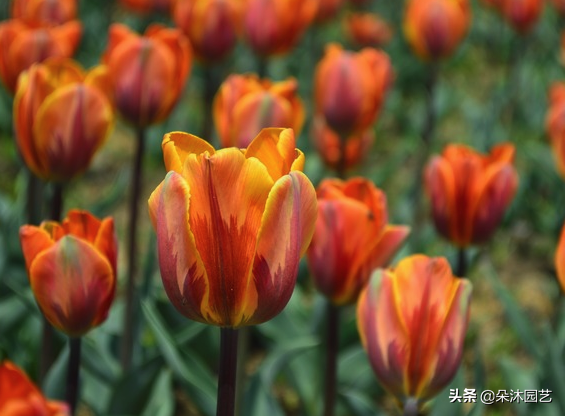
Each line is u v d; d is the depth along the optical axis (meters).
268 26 5.21
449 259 4.12
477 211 3.38
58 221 3.31
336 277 2.88
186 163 1.81
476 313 5.64
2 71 4.15
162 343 3.28
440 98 8.62
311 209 1.89
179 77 3.77
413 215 6.07
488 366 4.96
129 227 3.85
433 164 3.42
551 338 3.61
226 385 1.99
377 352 2.46
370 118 4.48
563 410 3.52
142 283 3.94
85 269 2.51
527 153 6.70
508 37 11.20
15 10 5.39
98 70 3.52
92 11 10.47
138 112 3.72
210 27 5.07
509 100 8.70
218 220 1.82
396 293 2.42
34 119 3.13
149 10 8.30
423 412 3.96
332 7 8.41
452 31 5.91
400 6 11.39
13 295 4.43
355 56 4.41
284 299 1.90
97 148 3.24
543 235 6.58
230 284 1.86
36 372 4.27
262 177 1.79
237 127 3.58
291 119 3.77
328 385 3.17
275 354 3.54
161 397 3.67
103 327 4.11
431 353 2.41
